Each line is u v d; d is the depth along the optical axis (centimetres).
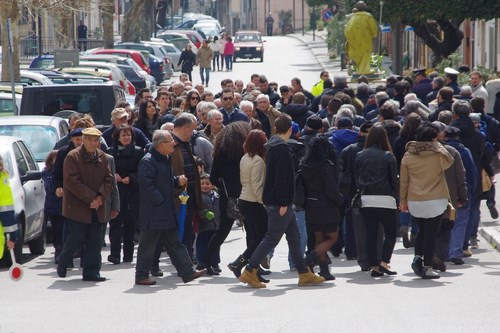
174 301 2438
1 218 2353
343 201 2797
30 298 2512
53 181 2941
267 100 3834
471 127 3147
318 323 2155
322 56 14850
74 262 3166
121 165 3052
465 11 7575
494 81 5138
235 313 2273
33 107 4409
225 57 12838
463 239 2978
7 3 6588
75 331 2119
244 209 2662
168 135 2655
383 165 2689
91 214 2758
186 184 2767
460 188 2820
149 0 13588
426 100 4653
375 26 6438
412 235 3247
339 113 3183
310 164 2669
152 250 2683
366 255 2841
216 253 2856
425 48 11312
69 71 6712
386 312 2262
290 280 2747
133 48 11125
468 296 2452
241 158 2702
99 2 10531
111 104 4422
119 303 2420
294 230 2623
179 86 4528
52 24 10731
